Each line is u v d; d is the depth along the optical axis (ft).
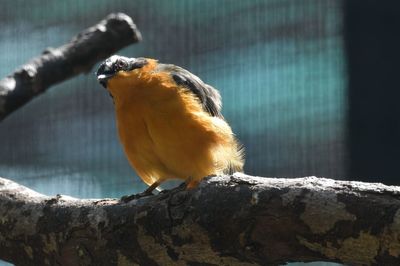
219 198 22.80
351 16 42.93
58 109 56.29
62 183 55.52
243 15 50.42
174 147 32.01
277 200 21.93
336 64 44.32
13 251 26.66
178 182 40.75
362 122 41.81
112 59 34.83
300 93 46.91
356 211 20.88
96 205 25.29
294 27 47.67
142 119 32.48
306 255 21.95
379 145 41.47
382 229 20.49
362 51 42.24
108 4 56.03
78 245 25.11
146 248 24.09
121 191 54.85
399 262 20.51
